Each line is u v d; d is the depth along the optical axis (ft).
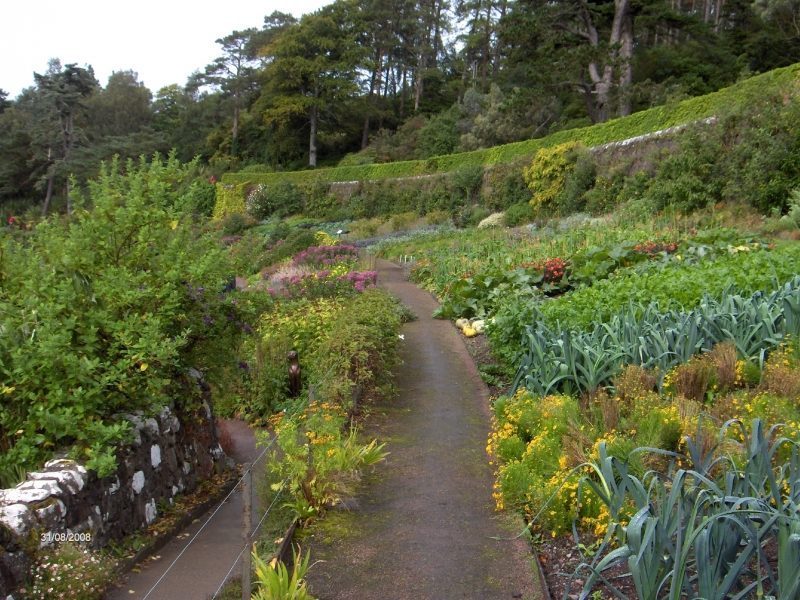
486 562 14.93
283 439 19.57
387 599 13.67
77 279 21.38
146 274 22.33
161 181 24.79
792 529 9.69
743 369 21.61
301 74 183.93
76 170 144.87
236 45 224.74
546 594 13.38
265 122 188.96
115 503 18.71
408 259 75.15
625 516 14.52
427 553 15.46
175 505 22.11
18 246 23.26
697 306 27.91
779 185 53.98
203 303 23.84
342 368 26.73
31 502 15.51
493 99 136.46
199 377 25.23
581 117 127.85
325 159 195.00
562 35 110.32
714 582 10.16
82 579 15.14
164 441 22.12
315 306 42.78
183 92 262.26
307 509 17.42
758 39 111.86
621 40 108.37
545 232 65.51
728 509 10.39
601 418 20.26
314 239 82.12
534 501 16.65
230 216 142.20
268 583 12.94
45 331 19.31
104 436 18.16
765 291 29.25
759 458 12.14
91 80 162.81
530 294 42.11
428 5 208.03
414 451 22.34
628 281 34.45
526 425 20.70
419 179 123.13
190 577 17.43
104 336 21.54
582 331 26.32
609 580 13.44
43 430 19.31
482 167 108.47
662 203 62.90
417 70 202.18
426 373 32.27
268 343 35.78
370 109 190.39
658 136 74.69
